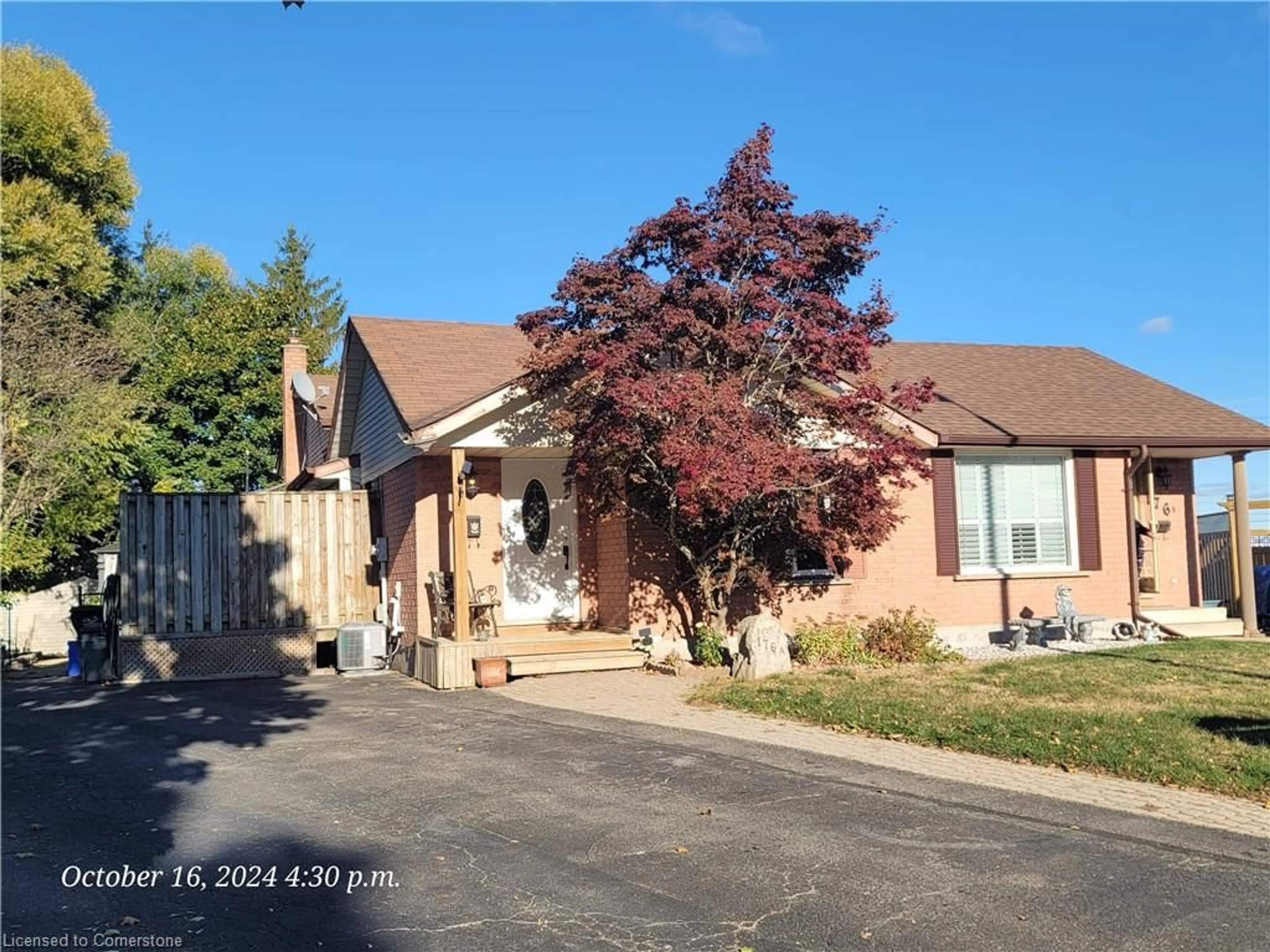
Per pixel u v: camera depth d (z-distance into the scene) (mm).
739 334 12969
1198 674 13086
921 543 17500
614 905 5688
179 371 35375
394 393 16188
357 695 13789
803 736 10156
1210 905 5590
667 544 15750
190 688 15367
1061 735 9539
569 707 12055
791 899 5738
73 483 23969
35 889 6145
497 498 16297
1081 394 20219
